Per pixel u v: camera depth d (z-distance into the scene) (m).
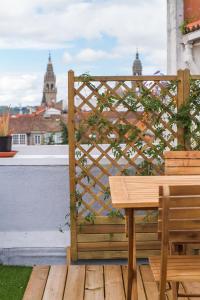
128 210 3.39
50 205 5.22
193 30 7.16
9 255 5.14
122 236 4.97
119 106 4.89
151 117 4.90
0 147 5.46
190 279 2.79
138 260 5.01
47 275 4.59
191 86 4.89
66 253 5.13
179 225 2.70
